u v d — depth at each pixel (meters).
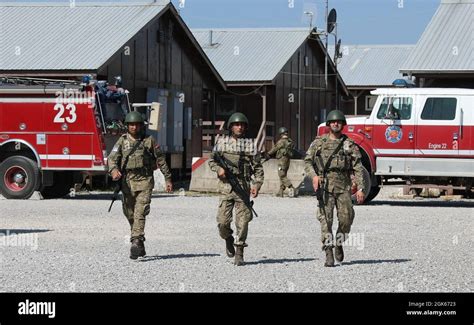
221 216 23.69
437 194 52.06
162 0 66.94
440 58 61.22
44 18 65.19
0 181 46.91
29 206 42.28
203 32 89.75
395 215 38.53
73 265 23.56
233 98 84.81
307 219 36.28
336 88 97.38
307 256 25.38
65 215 37.47
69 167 46.34
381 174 44.38
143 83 65.06
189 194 52.19
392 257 25.33
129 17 64.62
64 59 58.56
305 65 90.88
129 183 24.41
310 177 23.52
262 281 21.17
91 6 66.56
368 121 44.50
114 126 47.06
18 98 46.66
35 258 24.78
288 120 86.44
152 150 24.55
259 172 23.66
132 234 24.31
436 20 66.50
